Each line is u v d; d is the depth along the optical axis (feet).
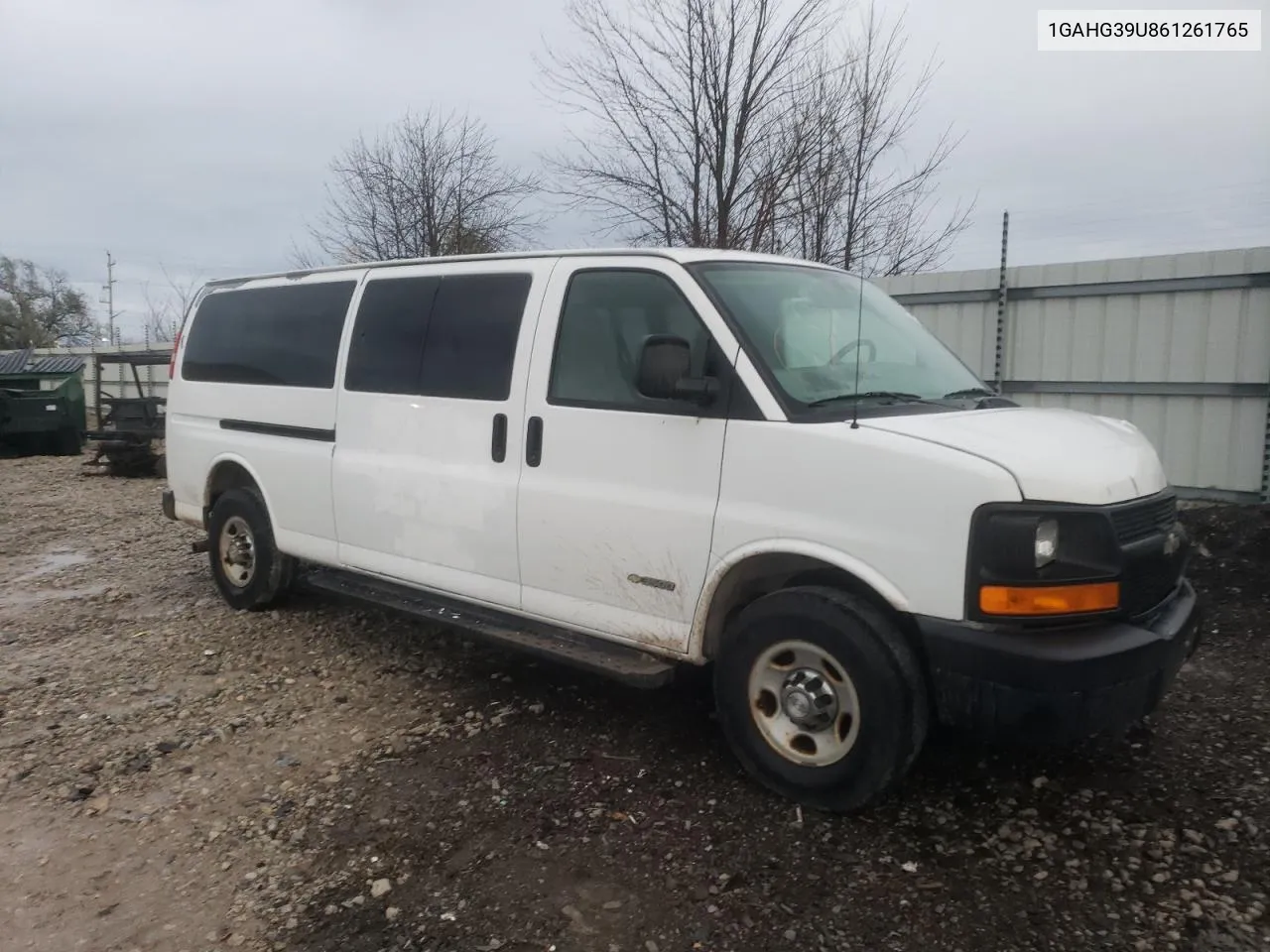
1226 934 9.32
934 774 12.60
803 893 10.22
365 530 17.11
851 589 11.72
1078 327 26.78
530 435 14.28
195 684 17.01
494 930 9.79
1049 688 10.09
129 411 49.34
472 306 15.61
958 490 10.42
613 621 13.47
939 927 9.61
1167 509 11.87
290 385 18.85
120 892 10.77
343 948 9.61
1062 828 11.28
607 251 14.07
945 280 28.96
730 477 12.13
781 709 11.94
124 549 29.66
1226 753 12.98
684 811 11.95
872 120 42.29
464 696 15.93
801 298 13.89
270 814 12.34
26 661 18.66
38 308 194.49
